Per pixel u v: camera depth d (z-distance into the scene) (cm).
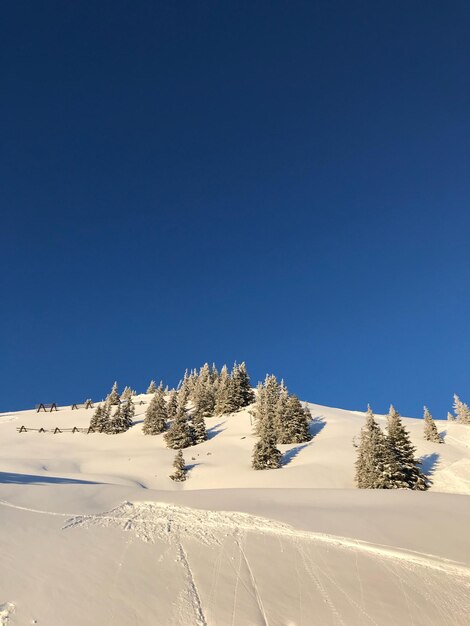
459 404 7688
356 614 887
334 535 1335
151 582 962
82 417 8162
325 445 5244
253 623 827
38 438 6475
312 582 1014
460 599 967
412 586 1019
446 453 4616
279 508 1681
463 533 1387
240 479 4212
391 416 4284
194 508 1658
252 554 1162
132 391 10300
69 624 770
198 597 911
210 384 8850
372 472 3762
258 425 5941
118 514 1539
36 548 1102
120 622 795
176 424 5900
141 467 4800
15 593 855
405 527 1438
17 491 1748
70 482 2303
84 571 988
